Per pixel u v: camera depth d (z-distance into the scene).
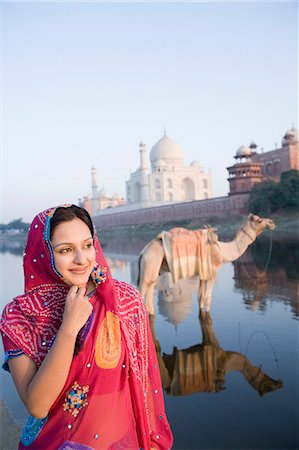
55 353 0.98
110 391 1.10
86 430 1.05
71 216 1.11
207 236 6.18
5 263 21.91
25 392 1.02
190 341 5.10
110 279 1.19
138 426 1.19
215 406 3.26
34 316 1.11
